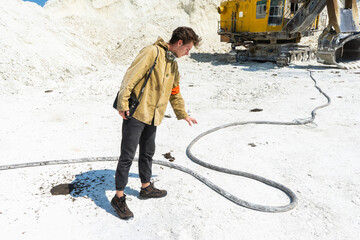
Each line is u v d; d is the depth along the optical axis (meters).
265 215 2.82
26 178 3.55
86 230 2.62
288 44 15.81
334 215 2.81
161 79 2.48
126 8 25.48
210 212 2.88
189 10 26.17
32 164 3.85
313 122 5.66
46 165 3.90
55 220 2.75
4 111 6.61
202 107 7.12
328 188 3.29
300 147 4.47
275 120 5.86
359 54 14.18
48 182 3.46
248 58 17.45
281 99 7.63
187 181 3.48
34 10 15.29
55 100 7.79
